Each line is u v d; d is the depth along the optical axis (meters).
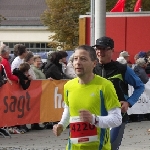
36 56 12.72
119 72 7.03
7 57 11.63
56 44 45.66
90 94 5.28
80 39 21.44
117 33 22.03
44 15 45.53
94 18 15.79
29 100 12.27
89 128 5.31
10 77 11.60
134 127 13.86
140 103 15.11
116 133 6.79
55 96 12.97
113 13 22.05
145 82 14.95
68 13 42.75
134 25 21.94
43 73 12.88
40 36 61.47
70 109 5.36
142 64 14.87
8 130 12.03
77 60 5.23
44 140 11.33
